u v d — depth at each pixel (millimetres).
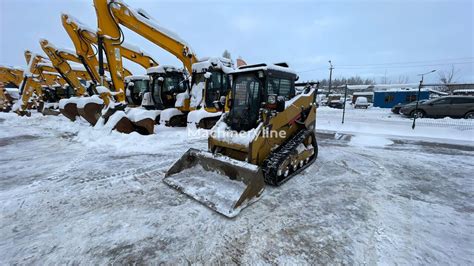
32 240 2445
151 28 8250
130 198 3410
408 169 4883
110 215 2936
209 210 3045
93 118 8852
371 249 2326
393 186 3977
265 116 3879
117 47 7883
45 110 14133
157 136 7672
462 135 8539
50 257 2199
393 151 6441
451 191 3781
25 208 3125
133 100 12602
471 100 12266
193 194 3383
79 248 2320
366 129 10086
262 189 3398
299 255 2238
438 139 8109
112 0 7359
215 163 3828
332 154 6062
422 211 3107
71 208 3121
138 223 2752
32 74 13875
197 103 8742
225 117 4648
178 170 4184
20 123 11391
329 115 15656
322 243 2418
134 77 12648
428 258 2205
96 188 3785
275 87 4293
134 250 2293
